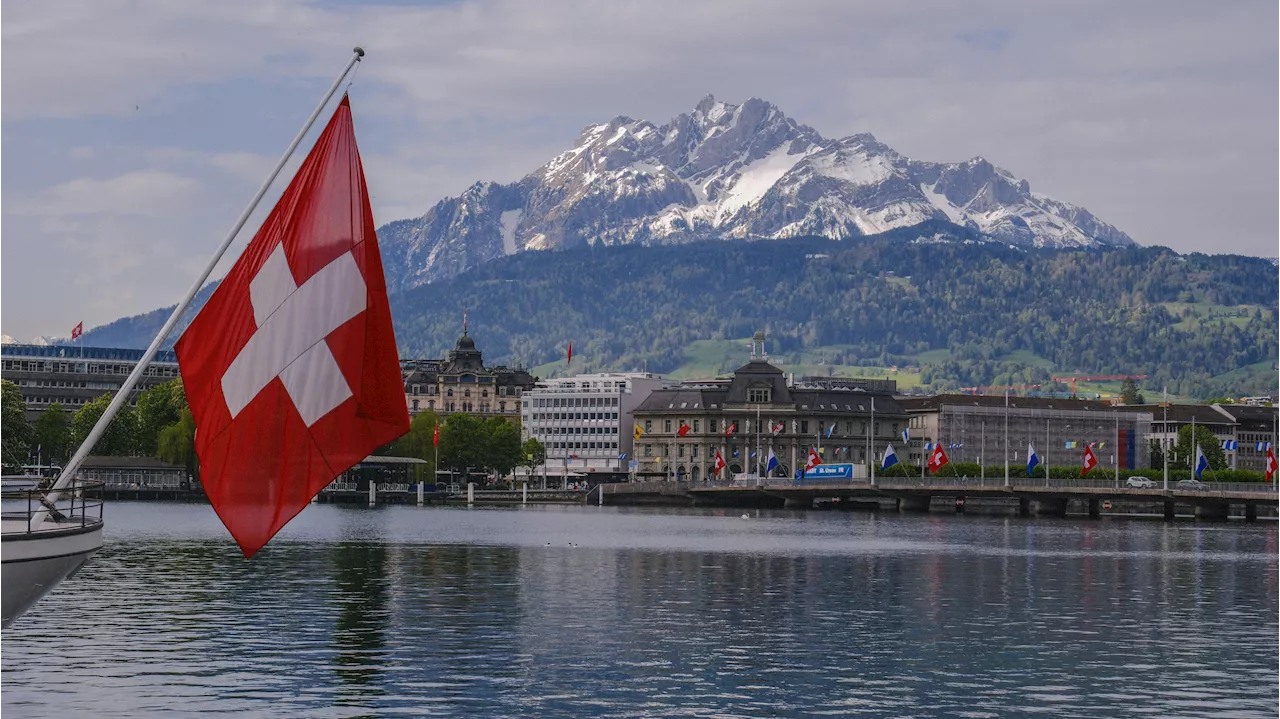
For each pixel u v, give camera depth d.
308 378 38.16
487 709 61.31
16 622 81.94
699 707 62.47
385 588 104.44
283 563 124.19
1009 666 73.25
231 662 70.56
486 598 99.25
